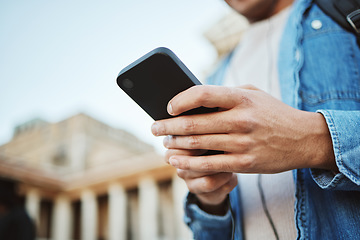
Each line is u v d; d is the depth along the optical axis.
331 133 0.42
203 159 0.44
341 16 0.62
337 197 0.51
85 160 12.46
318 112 0.47
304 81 0.61
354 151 0.42
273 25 0.86
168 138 0.49
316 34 0.64
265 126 0.41
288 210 0.59
